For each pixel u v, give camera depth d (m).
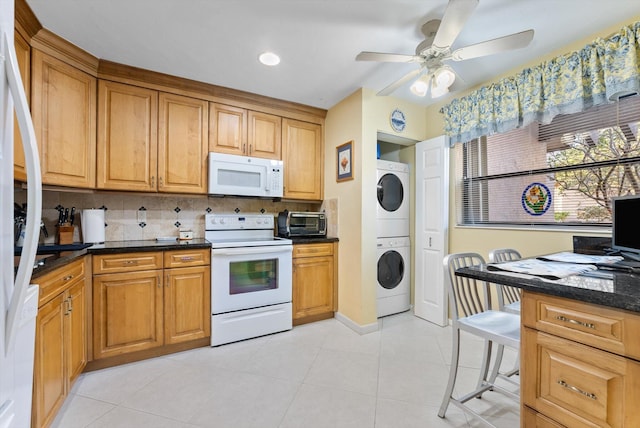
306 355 2.22
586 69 1.84
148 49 2.04
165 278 2.19
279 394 1.73
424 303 3.02
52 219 2.28
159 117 2.43
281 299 2.68
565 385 0.99
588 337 0.94
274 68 2.32
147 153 2.38
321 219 3.11
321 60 2.20
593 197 1.93
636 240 1.44
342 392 1.75
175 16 1.70
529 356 1.10
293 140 3.09
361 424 1.48
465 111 2.58
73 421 1.48
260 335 2.56
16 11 1.59
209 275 2.38
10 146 0.74
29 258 0.77
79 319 1.77
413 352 2.27
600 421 0.91
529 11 1.67
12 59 0.74
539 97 2.06
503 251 1.82
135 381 1.86
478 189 2.66
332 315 3.06
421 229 3.06
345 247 2.91
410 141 3.12
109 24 1.77
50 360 1.37
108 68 2.22
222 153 2.68
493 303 2.55
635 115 1.75
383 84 2.62
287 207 3.38
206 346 2.37
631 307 0.81
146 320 2.12
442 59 1.68
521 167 2.34
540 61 2.16
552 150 2.15
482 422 1.40
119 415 1.54
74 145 2.04
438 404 1.64
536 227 2.22
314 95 2.85
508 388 1.79
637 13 1.68
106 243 2.38
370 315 2.71
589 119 1.95
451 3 1.24
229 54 2.12
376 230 2.79
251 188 2.78
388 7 1.63
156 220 2.71
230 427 1.46
